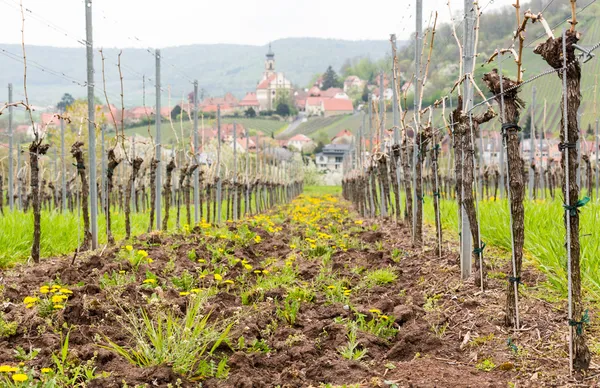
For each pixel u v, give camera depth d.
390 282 7.83
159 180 13.67
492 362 4.77
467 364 4.84
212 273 8.06
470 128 6.98
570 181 4.41
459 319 5.89
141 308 5.50
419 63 11.58
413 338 5.24
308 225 14.04
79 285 6.78
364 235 12.31
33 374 4.21
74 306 5.49
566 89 4.34
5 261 8.98
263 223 15.09
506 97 5.43
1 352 4.71
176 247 9.81
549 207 10.02
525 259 7.99
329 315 6.09
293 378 4.54
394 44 12.90
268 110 152.62
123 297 6.18
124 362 4.55
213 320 5.68
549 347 4.88
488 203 12.49
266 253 10.24
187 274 7.36
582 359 4.39
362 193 21.61
